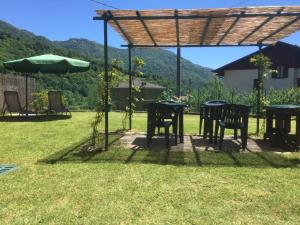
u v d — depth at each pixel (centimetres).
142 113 1788
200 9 641
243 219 354
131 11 654
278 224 343
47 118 1369
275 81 2917
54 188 448
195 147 755
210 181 480
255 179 491
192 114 1777
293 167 565
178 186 457
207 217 358
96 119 745
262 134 969
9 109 1395
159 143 806
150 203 396
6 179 487
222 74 3159
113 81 826
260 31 881
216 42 1049
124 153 672
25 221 348
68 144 771
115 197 415
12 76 1630
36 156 642
